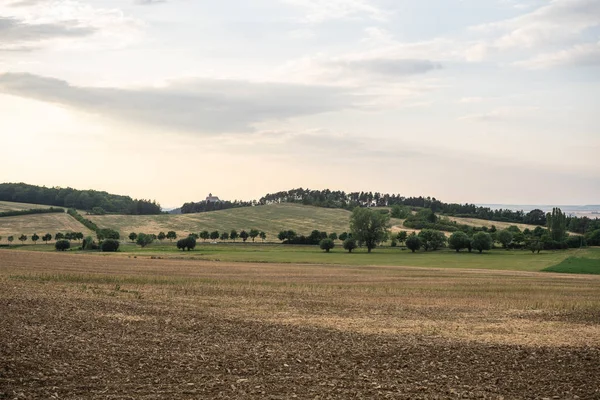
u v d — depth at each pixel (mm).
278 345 25938
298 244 162500
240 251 136625
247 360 22719
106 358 21875
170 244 161875
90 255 101500
